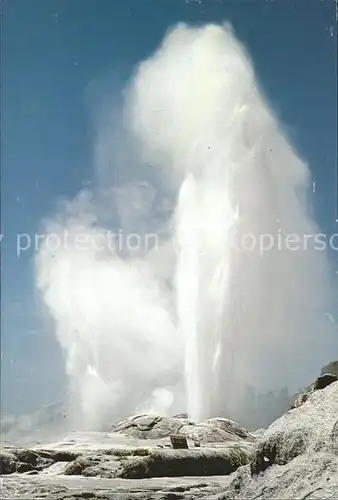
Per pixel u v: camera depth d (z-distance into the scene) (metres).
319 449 7.82
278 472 7.89
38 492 10.29
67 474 14.16
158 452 13.58
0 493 10.21
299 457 7.93
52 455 15.70
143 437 20.75
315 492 7.11
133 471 13.10
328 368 13.17
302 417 8.48
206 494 9.84
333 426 7.95
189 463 13.55
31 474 14.20
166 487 10.82
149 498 9.55
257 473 8.24
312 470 7.56
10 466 14.61
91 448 16.95
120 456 15.23
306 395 9.84
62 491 10.39
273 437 8.32
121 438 20.28
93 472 13.58
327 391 8.77
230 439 20.19
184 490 10.66
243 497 7.92
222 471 13.82
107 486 11.12
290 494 7.39
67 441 19.67
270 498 7.52
